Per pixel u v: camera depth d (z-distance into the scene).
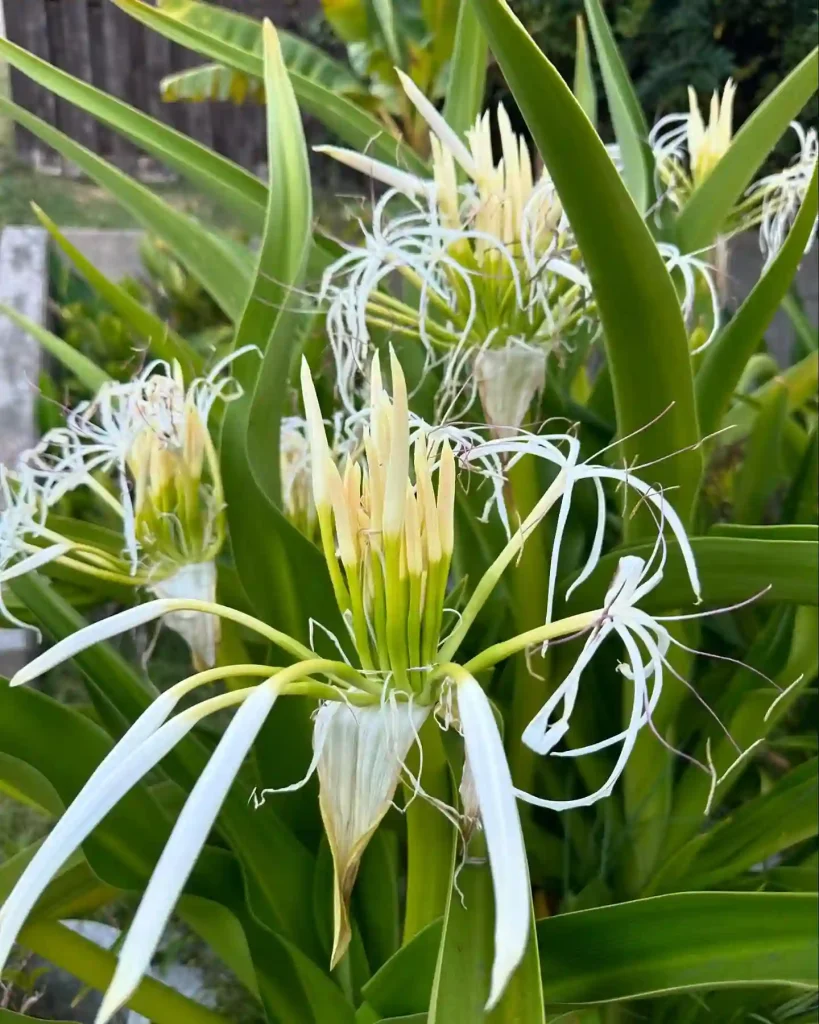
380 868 0.86
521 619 0.88
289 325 0.81
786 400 1.08
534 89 0.64
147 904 0.50
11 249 2.35
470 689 0.56
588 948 0.69
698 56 1.56
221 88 2.03
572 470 0.63
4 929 0.51
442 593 0.59
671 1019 0.91
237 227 2.26
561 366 0.94
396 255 0.83
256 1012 1.05
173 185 2.67
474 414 0.93
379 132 1.08
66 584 1.00
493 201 0.82
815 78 0.86
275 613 0.80
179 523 0.81
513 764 0.93
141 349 0.95
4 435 1.78
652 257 0.68
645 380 0.74
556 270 0.82
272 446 0.81
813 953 0.66
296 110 0.86
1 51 0.99
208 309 2.28
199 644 0.81
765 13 1.51
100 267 2.51
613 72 1.01
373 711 0.59
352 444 0.82
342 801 0.59
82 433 0.84
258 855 0.80
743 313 0.83
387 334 0.94
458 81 1.06
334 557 0.60
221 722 1.22
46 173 2.79
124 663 0.83
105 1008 0.49
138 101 2.92
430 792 0.66
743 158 0.91
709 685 1.04
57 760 0.74
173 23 1.08
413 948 0.69
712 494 1.34
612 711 0.98
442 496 0.58
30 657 1.42
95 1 2.79
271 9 2.52
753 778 1.20
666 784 0.91
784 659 0.96
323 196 1.89
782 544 0.76
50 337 1.07
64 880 0.79
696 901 0.68
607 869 0.94
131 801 0.76
